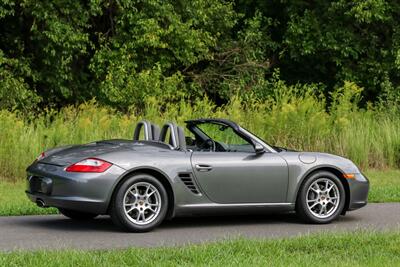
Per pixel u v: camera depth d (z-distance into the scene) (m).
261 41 36.25
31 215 14.16
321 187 13.36
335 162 13.40
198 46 32.88
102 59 31.69
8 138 21.12
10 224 12.90
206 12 34.16
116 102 30.88
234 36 38.00
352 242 10.36
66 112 25.06
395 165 25.00
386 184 20.84
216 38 34.09
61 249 10.00
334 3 34.72
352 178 13.46
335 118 25.77
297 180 13.07
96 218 13.70
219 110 26.14
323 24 35.66
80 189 11.70
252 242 10.22
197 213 12.48
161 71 32.59
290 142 24.53
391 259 9.24
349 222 13.54
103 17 33.62
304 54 35.56
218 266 8.70
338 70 37.12
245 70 35.28
